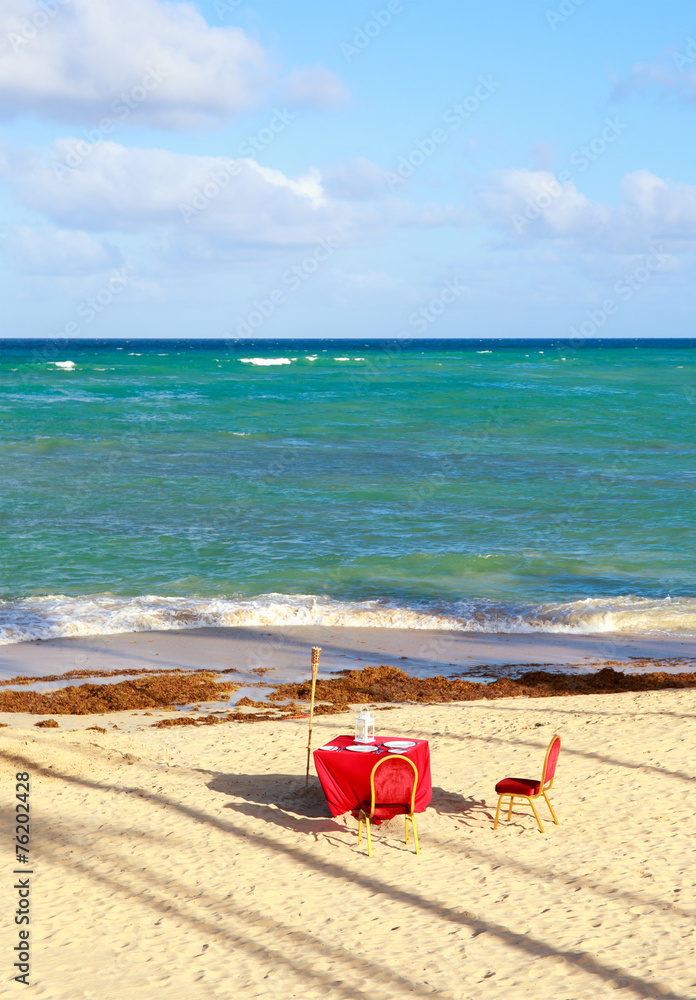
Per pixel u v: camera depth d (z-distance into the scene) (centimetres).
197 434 4491
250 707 1327
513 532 2561
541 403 6244
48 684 1419
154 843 800
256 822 847
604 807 861
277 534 2495
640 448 4303
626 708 1258
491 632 1784
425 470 3569
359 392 6912
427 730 1168
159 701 1348
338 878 718
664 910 641
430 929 624
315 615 1848
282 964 581
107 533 2458
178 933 630
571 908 649
